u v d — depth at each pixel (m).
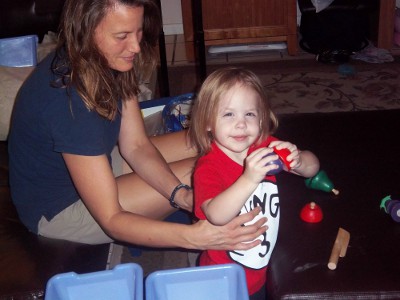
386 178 1.46
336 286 1.13
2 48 1.91
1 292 1.20
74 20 1.11
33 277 1.23
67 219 1.37
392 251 1.21
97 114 1.20
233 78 1.20
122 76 1.36
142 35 1.27
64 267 1.28
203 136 1.24
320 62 3.17
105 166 1.22
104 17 1.10
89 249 1.39
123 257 1.85
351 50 3.21
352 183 1.45
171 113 1.88
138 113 1.47
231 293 1.11
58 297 1.10
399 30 3.28
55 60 1.20
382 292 1.11
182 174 1.48
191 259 1.80
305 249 1.24
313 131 1.68
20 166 1.36
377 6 3.21
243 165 1.23
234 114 1.18
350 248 1.23
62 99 1.18
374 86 2.84
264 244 1.26
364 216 1.33
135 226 1.21
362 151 1.57
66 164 1.23
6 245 1.35
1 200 1.52
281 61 3.24
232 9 3.23
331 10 3.15
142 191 1.43
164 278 1.09
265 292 1.34
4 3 2.46
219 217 1.11
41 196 1.38
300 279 1.15
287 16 3.22
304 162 1.32
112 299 1.12
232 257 1.26
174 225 1.19
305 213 1.33
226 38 3.31
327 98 2.76
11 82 1.76
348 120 1.72
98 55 1.15
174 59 3.37
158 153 1.48
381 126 1.68
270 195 1.26
